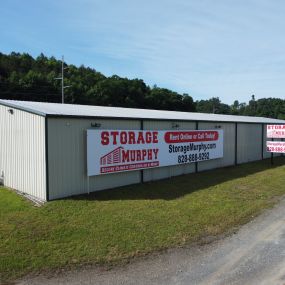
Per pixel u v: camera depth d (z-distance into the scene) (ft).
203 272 24.21
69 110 45.44
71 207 37.76
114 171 46.21
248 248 28.58
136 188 47.50
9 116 44.80
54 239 29.53
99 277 23.48
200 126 63.62
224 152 71.41
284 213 38.73
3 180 46.83
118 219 34.68
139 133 49.65
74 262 25.59
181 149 57.93
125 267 24.98
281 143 76.64
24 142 42.42
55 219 34.12
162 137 53.72
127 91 245.86
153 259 26.32
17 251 27.14
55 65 280.10
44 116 39.24
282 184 55.21
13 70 241.35
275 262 25.85
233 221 35.37
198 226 33.60
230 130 73.20
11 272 24.03
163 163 54.19
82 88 225.76
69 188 41.81
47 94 215.10
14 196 41.57
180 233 31.63
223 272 24.20
